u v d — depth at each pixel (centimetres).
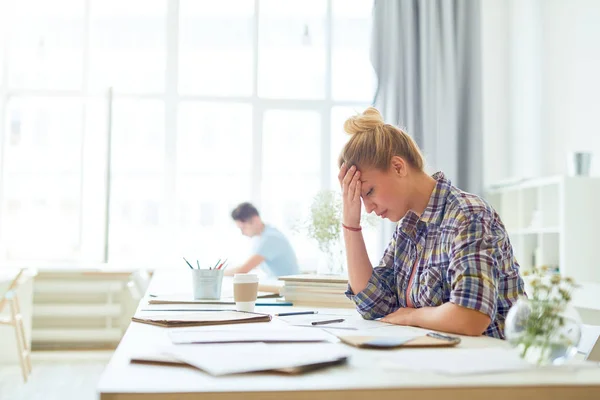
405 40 529
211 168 556
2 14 545
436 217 161
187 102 554
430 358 107
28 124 548
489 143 539
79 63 552
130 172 550
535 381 92
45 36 550
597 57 421
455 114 519
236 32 559
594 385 91
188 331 135
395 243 177
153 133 552
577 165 404
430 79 522
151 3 555
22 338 434
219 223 555
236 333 131
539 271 111
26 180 547
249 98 554
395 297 174
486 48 543
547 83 478
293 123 561
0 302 411
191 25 558
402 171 164
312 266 546
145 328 144
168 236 548
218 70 557
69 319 502
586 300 324
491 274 144
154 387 88
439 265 158
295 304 201
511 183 465
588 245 393
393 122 521
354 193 172
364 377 95
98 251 543
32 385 396
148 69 554
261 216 555
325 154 558
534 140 492
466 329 139
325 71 562
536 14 493
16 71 548
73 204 549
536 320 102
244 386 89
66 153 550
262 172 556
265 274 419
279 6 562
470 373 97
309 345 119
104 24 553
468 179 519
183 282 296
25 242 545
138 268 500
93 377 418
